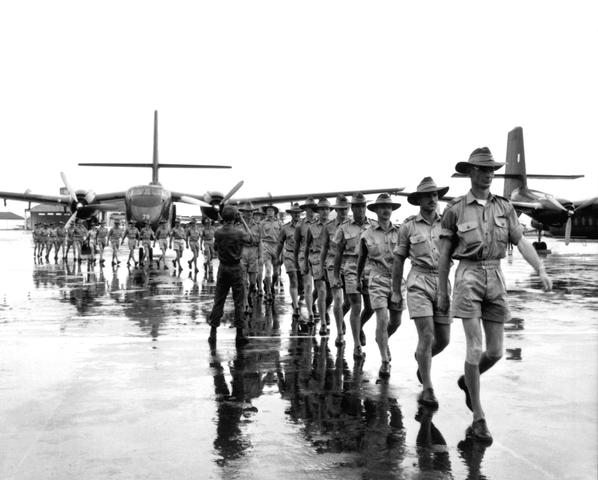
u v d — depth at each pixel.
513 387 5.80
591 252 37.94
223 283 8.16
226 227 8.09
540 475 3.77
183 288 15.31
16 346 7.85
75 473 3.86
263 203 33.69
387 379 6.26
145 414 5.05
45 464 4.00
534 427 4.68
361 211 7.45
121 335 8.70
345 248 7.67
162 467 3.94
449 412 5.11
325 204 8.85
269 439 4.46
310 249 9.22
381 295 6.54
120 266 24.22
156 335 8.72
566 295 13.80
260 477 3.78
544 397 5.48
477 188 4.85
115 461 4.05
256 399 5.49
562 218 30.92
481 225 4.75
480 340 4.71
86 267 23.48
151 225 26.77
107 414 5.04
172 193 31.38
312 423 4.83
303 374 6.45
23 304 12.09
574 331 8.95
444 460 4.04
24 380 6.12
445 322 5.64
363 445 4.34
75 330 9.09
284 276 20.78
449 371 6.58
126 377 6.26
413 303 5.51
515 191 34.38
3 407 5.23
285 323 10.08
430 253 5.55
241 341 8.14
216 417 4.98
